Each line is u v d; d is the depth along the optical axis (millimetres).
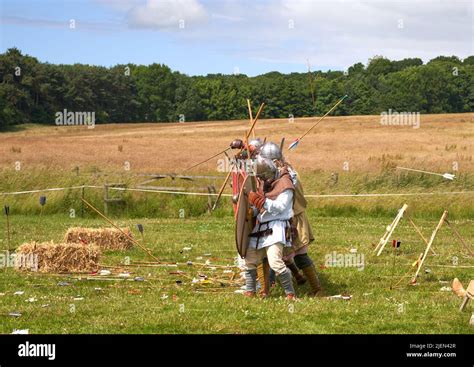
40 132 61906
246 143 10164
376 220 19438
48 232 16594
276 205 9383
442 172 22859
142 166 28625
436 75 82250
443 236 16250
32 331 7836
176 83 83625
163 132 58000
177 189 22312
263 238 9531
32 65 77062
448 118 69688
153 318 8367
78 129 65312
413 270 11875
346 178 22984
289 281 9570
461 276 11469
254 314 8586
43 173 23281
